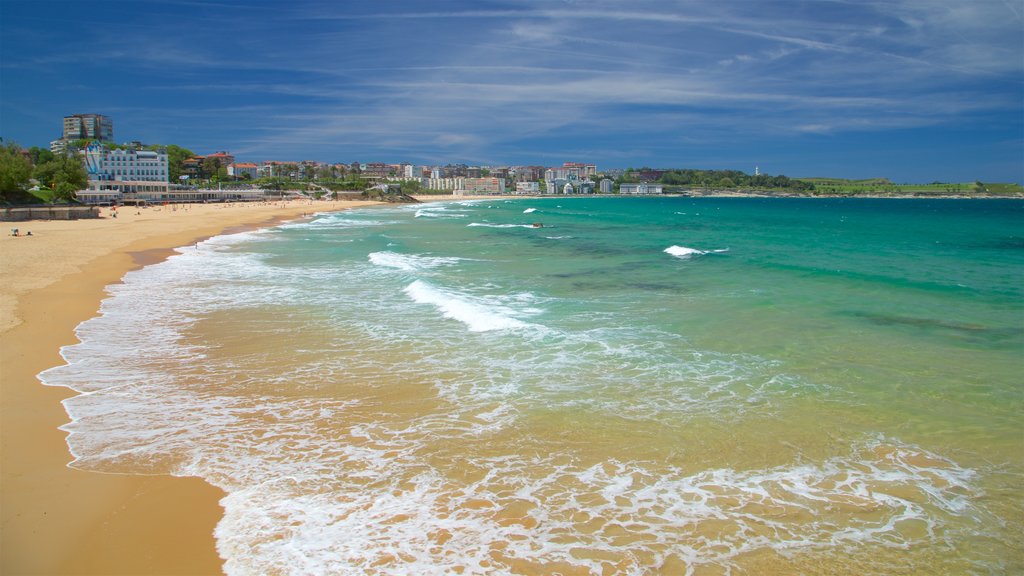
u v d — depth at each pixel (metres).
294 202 127.69
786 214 98.12
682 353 12.88
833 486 7.45
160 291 20.30
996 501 7.12
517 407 9.88
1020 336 14.25
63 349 13.19
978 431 8.99
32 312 16.47
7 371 11.62
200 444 8.52
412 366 12.08
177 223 56.62
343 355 12.85
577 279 23.28
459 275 24.42
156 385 11.00
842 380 11.19
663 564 5.91
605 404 10.01
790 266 26.81
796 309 17.25
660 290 20.62
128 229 47.62
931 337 14.19
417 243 39.81
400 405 10.02
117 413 9.65
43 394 10.45
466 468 7.84
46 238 37.66
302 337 14.35
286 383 11.12
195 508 6.82
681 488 7.37
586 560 5.96
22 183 69.75
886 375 11.47
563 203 179.12
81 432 8.89
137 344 13.71
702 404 10.00
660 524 6.61
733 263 28.16
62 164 84.25
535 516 6.75
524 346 13.44
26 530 6.34
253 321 15.98
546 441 8.62
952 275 23.94
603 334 14.48
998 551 6.18
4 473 7.58
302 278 23.38
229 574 5.68
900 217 84.19
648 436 8.77
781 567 5.89
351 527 6.50
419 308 17.59
